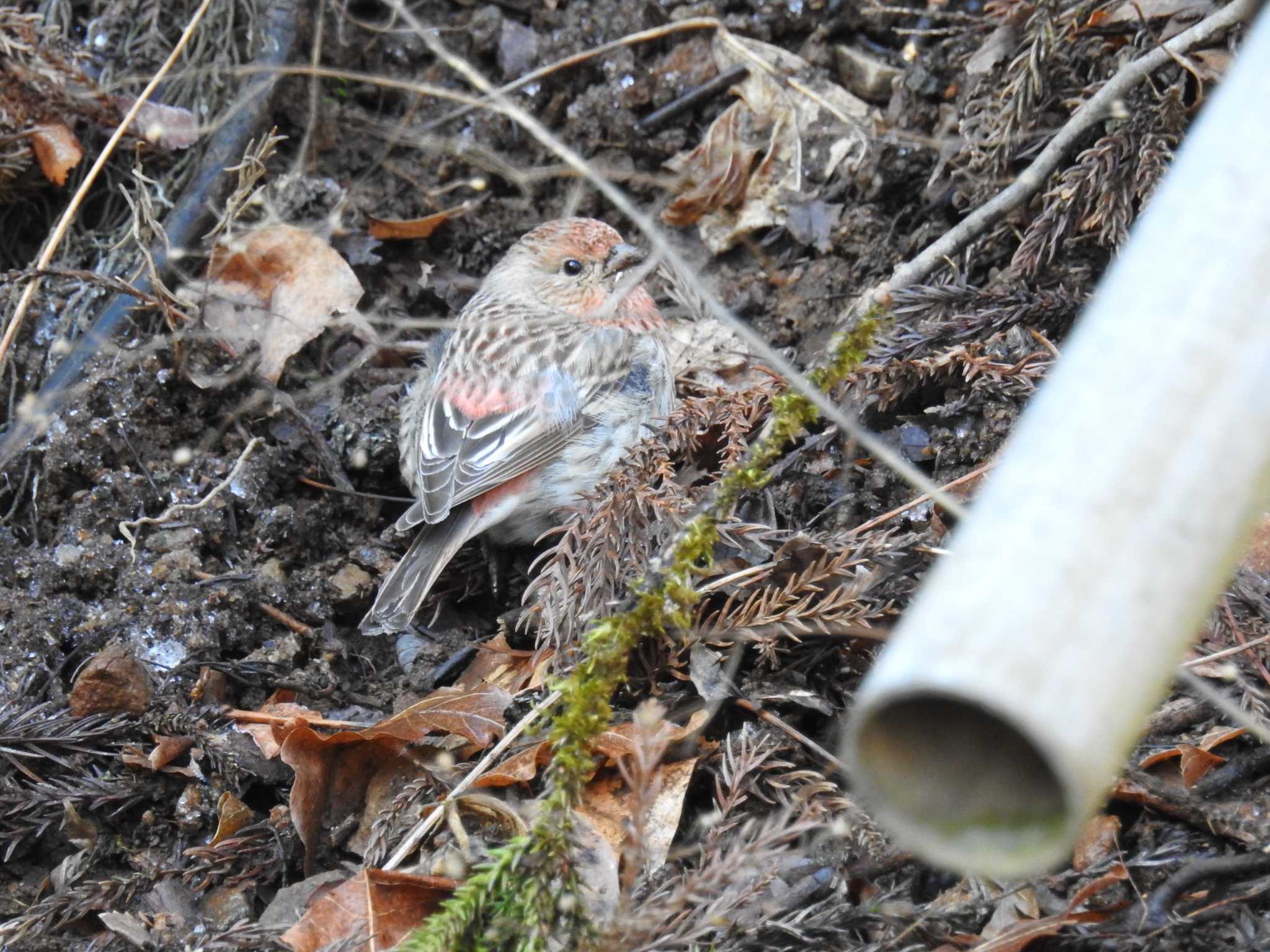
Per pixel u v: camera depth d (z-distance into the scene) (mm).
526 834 5504
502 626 8031
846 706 6629
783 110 10008
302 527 8414
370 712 7383
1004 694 2719
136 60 10195
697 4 10398
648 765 4801
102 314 8992
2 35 9430
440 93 9547
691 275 4934
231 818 6609
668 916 5098
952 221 9234
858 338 5730
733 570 7023
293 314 9297
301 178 9938
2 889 6602
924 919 5367
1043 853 2938
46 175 9609
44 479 8359
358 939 5531
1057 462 3025
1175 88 7980
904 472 4719
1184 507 2945
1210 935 5188
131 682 7102
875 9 10078
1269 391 3090
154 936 5961
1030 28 8750
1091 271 8438
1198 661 6008
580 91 10438
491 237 10297
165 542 8062
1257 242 3229
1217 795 5809
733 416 7477
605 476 8070
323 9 10297
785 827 5273
